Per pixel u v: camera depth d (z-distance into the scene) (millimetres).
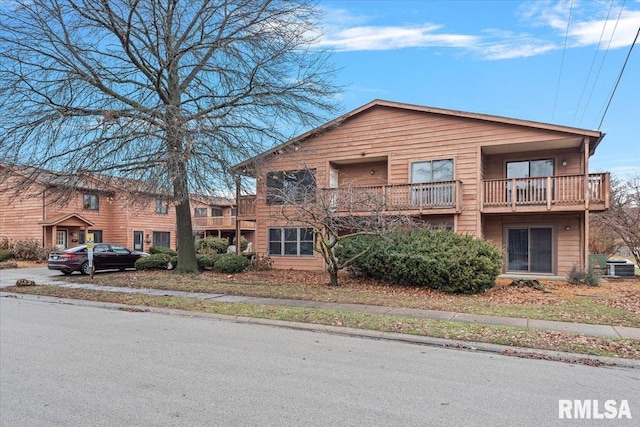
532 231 17016
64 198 14859
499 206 15820
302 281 14562
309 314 8719
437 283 12211
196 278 15375
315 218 12875
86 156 13375
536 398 4379
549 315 8586
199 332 7500
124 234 31078
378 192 15305
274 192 17062
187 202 15797
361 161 18734
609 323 7879
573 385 4812
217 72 14859
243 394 4379
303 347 6461
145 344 6539
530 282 13305
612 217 18875
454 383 4820
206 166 13461
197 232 38875
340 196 14016
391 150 17547
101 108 14055
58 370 5141
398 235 13281
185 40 14469
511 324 7824
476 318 8375
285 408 4016
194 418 3762
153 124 13297
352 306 9766
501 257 12375
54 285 14234
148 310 9867
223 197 16297
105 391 4430
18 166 13805
